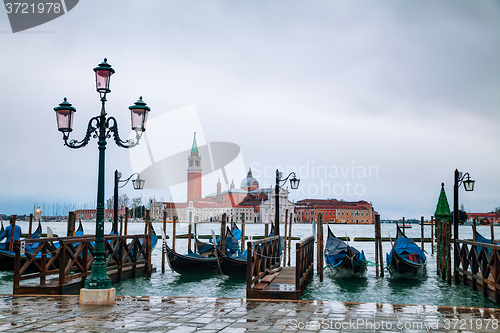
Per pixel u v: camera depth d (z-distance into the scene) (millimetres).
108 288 10422
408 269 20484
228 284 19859
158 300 10867
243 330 7824
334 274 21422
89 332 7586
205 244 28688
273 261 18297
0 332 7539
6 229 24609
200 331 7727
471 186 19188
